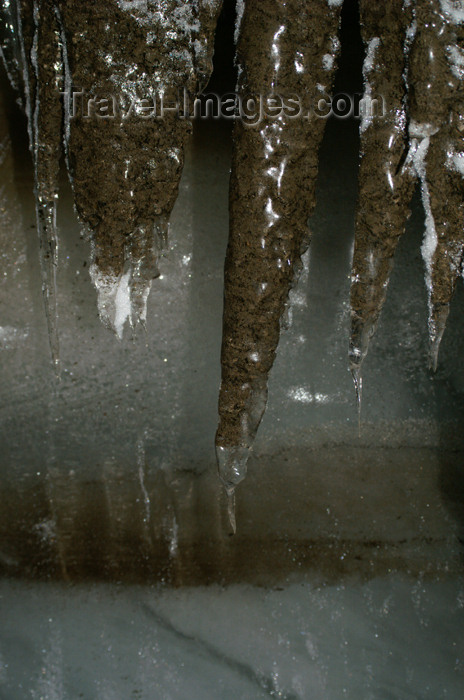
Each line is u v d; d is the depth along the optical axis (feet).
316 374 10.16
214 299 9.73
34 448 9.95
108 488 10.06
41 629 9.20
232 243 6.57
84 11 5.80
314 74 6.18
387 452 10.30
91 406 9.98
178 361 9.96
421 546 9.95
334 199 9.25
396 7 5.95
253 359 6.83
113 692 8.61
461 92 5.98
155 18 5.87
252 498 10.14
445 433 10.35
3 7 7.01
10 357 9.68
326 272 9.62
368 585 9.67
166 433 10.13
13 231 9.23
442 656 8.82
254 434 7.20
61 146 6.54
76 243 9.25
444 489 10.24
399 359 10.19
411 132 6.14
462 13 5.83
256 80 6.12
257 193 6.34
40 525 9.90
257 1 5.96
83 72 5.97
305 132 6.28
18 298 9.50
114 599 9.54
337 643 9.09
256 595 9.61
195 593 9.61
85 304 9.57
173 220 9.36
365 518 10.12
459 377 10.28
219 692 8.64
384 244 6.57
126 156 6.15
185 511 10.08
